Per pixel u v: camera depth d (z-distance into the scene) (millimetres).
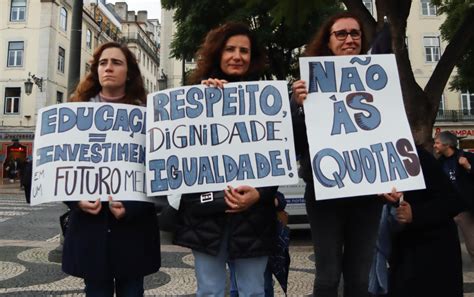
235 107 2605
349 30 2795
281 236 3062
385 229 2623
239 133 2566
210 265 2430
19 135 30234
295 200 7730
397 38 6430
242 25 2715
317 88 2678
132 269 2580
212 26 13375
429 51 30578
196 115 2596
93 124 2709
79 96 2906
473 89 14727
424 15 30656
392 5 6457
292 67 15305
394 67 2723
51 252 6289
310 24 12156
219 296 2430
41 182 2625
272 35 12867
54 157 2646
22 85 30609
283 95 2625
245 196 2365
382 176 2508
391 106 2660
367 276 2586
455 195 2516
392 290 2580
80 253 2543
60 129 2697
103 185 2604
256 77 2799
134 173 2662
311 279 5305
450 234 2527
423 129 6438
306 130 2658
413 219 2449
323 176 2504
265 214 2479
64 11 33094
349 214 2662
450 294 2465
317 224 2656
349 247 2664
